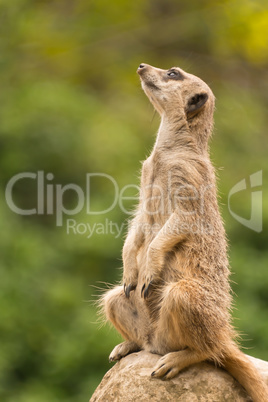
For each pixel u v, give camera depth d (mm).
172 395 5809
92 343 12242
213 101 6898
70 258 13672
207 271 6141
